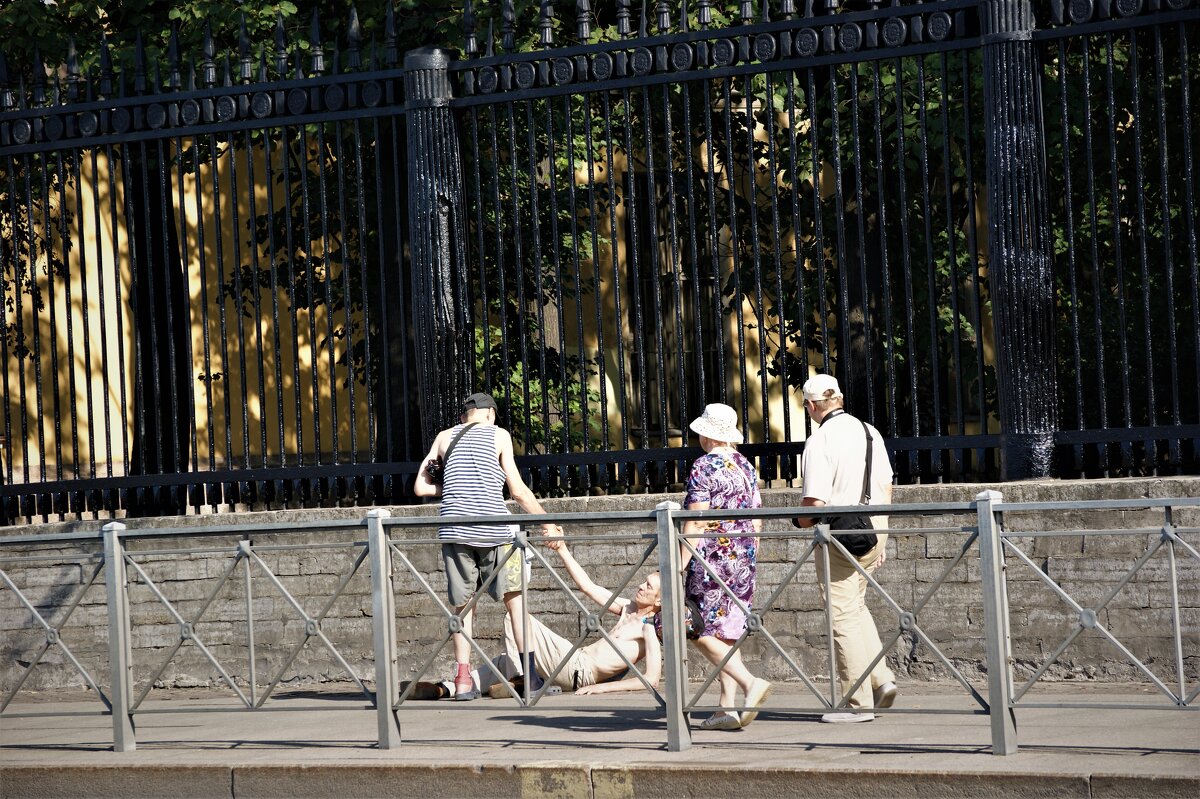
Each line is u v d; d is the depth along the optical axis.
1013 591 17.05
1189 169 16.64
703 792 12.50
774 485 25.97
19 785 14.74
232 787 13.96
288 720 17.00
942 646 17.25
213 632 19.98
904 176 17.61
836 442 14.98
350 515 19.34
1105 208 26.36
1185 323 26.00
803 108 26.95
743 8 18.22
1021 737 13.37
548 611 18.67
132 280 20.42
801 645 17.88
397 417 19.94
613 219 18.67
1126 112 25.36
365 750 14.38
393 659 14.53
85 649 20.33
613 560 18.48
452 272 19.27
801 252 18.17
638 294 18.72
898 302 27.62
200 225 19.91
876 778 12.01
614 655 17.34
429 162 19.19
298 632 19.67
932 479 17.98
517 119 24.75
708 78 18.20
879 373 18.44
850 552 14.30
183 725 16.91
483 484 17.36
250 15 26.44
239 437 33.19
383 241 19.48
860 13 17.64
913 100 25.91
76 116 20.52
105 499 20.41
